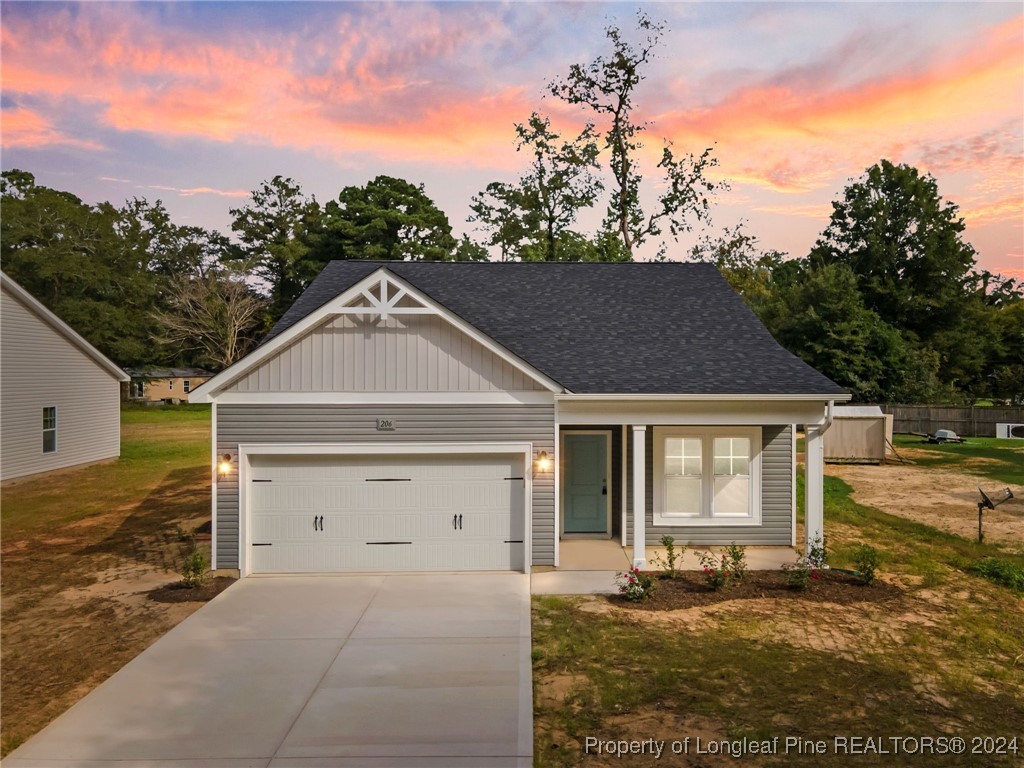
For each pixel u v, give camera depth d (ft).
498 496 40.52
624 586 34.94
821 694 24.27
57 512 57.21
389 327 39.58
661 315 50.93
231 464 39.19
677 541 45.03
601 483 47.11
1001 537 47.83
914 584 36.86
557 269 58.29
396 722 22.59
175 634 30.42
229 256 209.26
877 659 27.17
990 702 23.71
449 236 178.40
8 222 176.86
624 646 28.71
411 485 40.24
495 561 40.47
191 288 178.81
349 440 39.45
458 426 39.78
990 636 29.53
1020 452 94.48
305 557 39.91
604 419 40.86
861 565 37.29
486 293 53.67
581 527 47.09
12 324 71.20
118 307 189.47
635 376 42.16
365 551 40.14
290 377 39.27
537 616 32.48
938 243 148.15
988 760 20.12
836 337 118.52
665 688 24.85
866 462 86.12
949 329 150.41
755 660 27.14
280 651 28.48
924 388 122.01
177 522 53.21
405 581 38.32
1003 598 34.65
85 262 181.16
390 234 177.06
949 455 92.43
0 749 21.22
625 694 24.36
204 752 20.88
